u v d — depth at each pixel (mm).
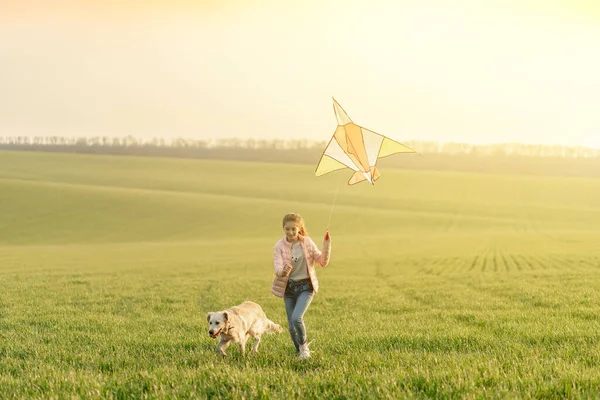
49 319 15211
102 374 8000
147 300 20844
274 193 118375
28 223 78812
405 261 45750
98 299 20953
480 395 5969
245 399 6133
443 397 6062
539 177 146250
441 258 47438
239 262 45750
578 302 17172
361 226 86688
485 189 128125
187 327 13891
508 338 10789
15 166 141625
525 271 34094
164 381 7070
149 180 129750
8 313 16672
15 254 53906
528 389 6164
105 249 60906
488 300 19359
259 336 10219
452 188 128375
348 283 29516
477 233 80875
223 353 9414
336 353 9781
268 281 30312
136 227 79812
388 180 135750
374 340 10867
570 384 6293
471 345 10180
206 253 55594
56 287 25703
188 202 96000
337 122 9039
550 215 101250
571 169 190125
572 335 10742
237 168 150875
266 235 77938
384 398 6004
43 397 6422
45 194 94000
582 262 40188
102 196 95562
